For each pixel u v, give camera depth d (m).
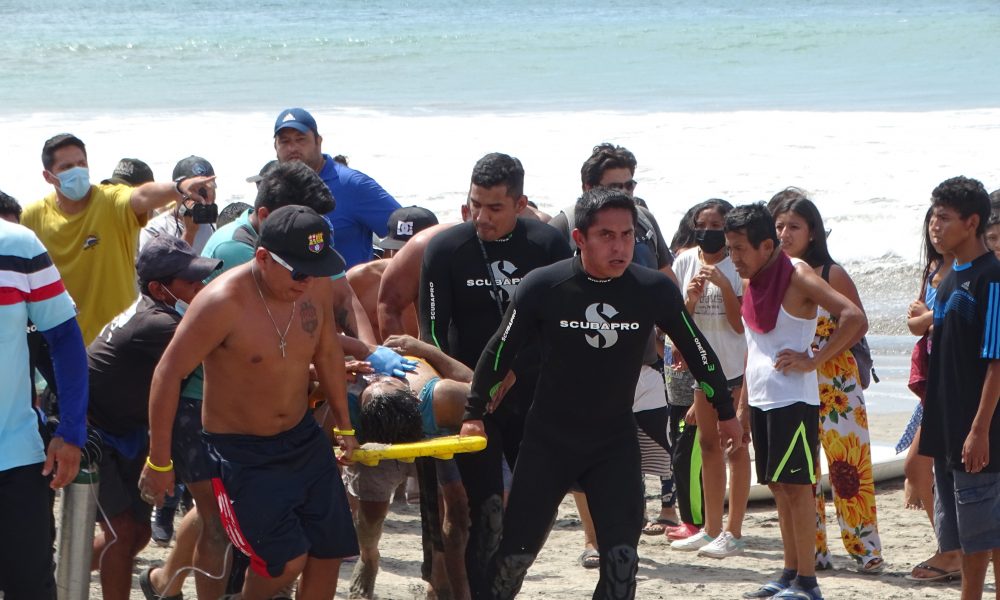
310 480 7.00
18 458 6.48
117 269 10.36
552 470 7.51
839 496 10.14
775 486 9.20
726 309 10.63
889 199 26.56
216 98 46.44
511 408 8.34
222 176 29.05
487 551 8.14
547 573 10.08
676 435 11.43
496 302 8.32
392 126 37.34
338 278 8.52
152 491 6.78
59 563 7.25
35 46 65.12
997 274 7.92
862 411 10.11
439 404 7.81
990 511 8.02
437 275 8.34
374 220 11.85
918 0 116.50
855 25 81.56
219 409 6.86
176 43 68.44
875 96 45.56
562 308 7.33
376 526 8.47
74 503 7.21
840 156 31.23
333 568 7.22
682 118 38.75
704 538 11.00
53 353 6.63
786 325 9.05
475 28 82.81
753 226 9.00
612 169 10.42
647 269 7.48
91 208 10.30
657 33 76.94
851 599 9.23
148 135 34.75
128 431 7.84
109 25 83.56
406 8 110.56
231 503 6.82
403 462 8.61
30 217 10.51
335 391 7.27
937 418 8.29
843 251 23.56
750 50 65.31
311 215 6.65
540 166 30.52
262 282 6.81
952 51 62.50
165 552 10.20
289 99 45.97
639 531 7.32
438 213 26.27
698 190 27.84
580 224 7.24
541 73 55.25
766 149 32.34
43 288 6.49
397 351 8.16
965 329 8.02
